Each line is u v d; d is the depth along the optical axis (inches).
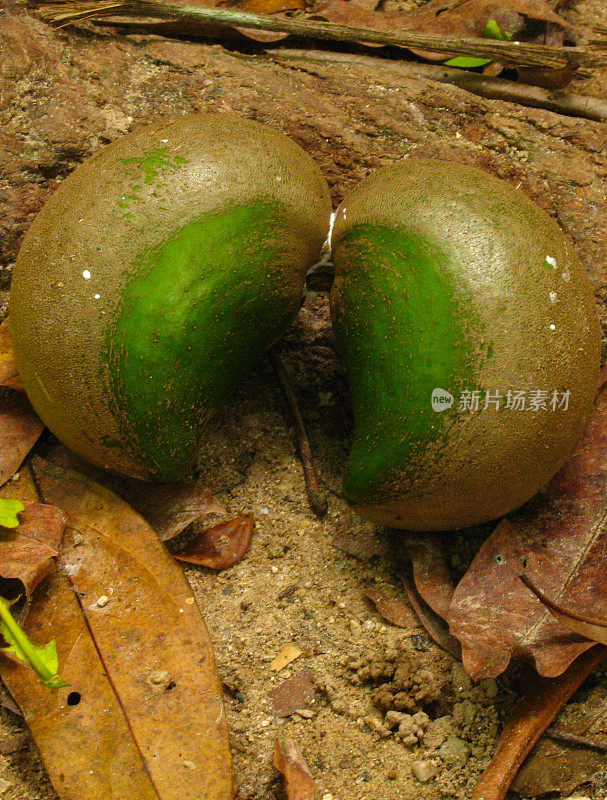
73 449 18.1
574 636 17.3
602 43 22.1
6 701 17.4
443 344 17.0
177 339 17.3
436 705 17.7
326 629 18.2
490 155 20.1
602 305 19.6
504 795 16.9
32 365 17.6
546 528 18.2
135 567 17.9
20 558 17.6
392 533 18.8
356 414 17.9
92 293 17.3
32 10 20.2
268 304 17.9
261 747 17.5
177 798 16.6
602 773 17.1
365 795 17.1
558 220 19.9
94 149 19.7
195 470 19.4
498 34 21.1
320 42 21.2
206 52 20.4
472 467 17.1
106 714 17.1
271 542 18.9
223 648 18.1
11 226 19.5
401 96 20.3
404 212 17.5
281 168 17.9
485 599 17.7
